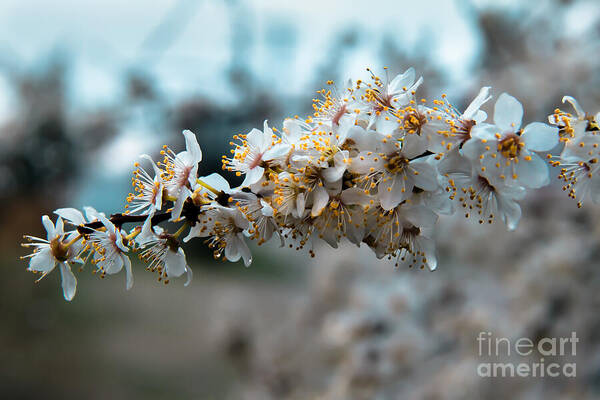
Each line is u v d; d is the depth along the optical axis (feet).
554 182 2.59
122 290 6.46
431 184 1.32
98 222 1.39
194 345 5.24
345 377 2.53
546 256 2.54
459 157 1.31
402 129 1.32
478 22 2.72
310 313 3.19
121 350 5.12
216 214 1.35
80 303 6.01
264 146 1.34
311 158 1.32
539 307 2.47
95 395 4.49
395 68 2.79
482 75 2.67
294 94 2.88
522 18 2.81
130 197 1.37
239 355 3.37
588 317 2.41
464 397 2.28
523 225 2.76
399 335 2.52
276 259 6.94
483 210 1.33
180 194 1.34
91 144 4.18
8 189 5.38
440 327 2.54
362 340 2.57
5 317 5.43
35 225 6.00
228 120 3.06
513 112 1.30
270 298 4.58
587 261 2.48
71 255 1.39
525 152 1.30
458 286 2.77
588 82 2.69
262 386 3.14
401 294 2.64
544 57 2.78
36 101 4.62
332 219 1.33
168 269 1.37
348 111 1.34
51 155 4.75
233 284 6.31
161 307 6.08
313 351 3.07
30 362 4.86
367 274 3.04
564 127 1.32
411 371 2.49
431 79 2.70
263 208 1.32
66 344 5.16
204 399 4.36
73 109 4.57
